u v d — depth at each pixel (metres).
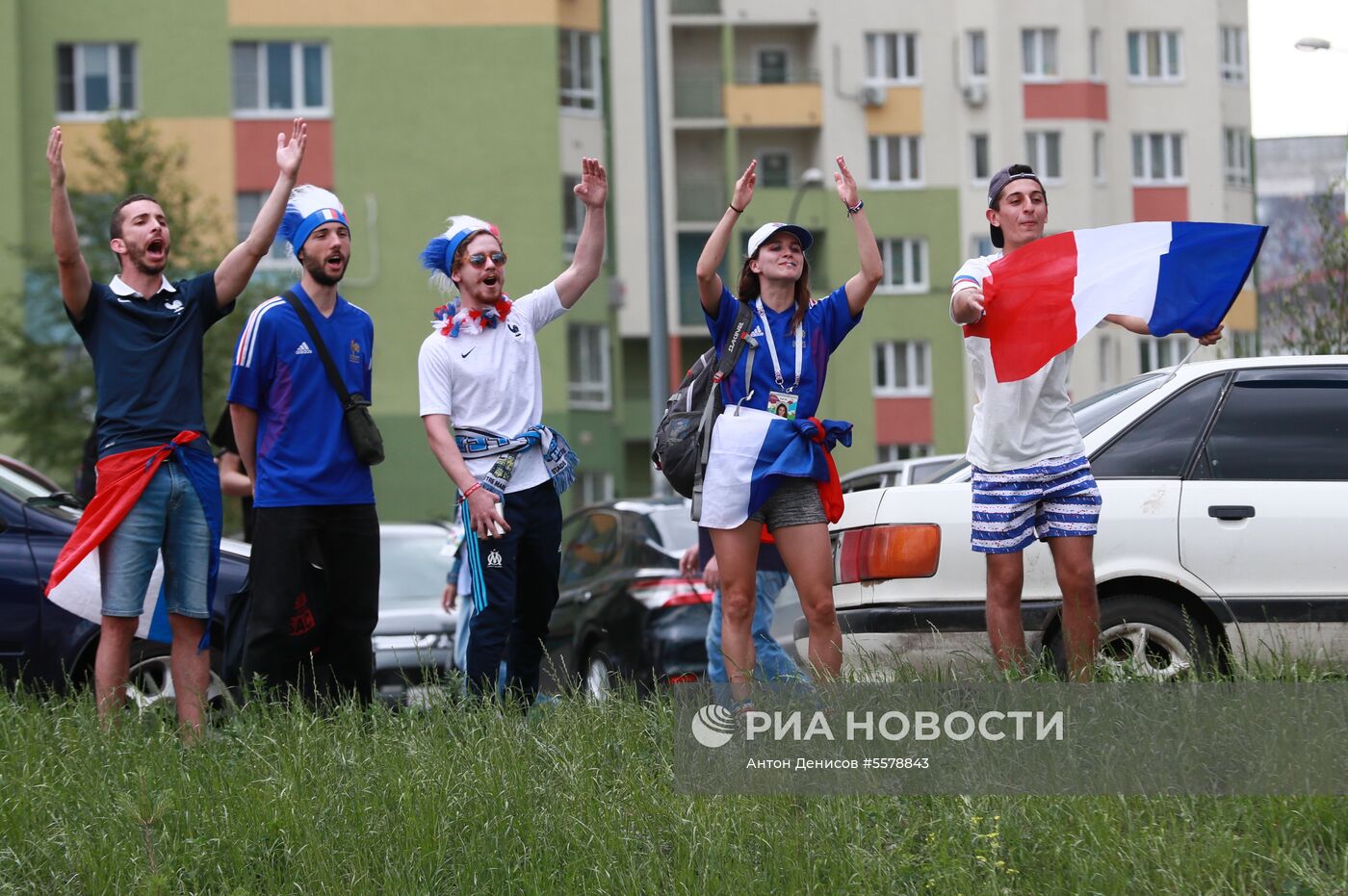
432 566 49.53
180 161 131.00
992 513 27.97
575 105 161.88
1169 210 196.12
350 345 30.81
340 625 31.03
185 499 29.36
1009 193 28.55
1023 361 27.73
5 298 133.12
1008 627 28.27
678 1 199.12
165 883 20.42
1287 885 18.72
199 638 29.81
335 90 155.62
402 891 20.06
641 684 32.53
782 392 27.34
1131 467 31.67
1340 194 56.69
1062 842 19.89
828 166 196.12
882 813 21.25
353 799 22.64
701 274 27.27
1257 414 31.80
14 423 127.62
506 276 157.75
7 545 36.81
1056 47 193.62
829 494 27.58
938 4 195.50
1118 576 30.98
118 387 29.17
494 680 29.92
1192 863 19.09
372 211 155.50
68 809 23.05
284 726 26.61
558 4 159.12
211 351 118.75
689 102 199.62
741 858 20.28
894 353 192.50
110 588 29.02
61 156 28.62
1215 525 30.98
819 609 27.38
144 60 153.88
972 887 19.22
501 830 21.61
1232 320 179.25
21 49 151.50
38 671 36.31
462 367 30.67
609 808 22.05
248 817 22.16
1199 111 196.25
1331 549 30.81
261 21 154.88
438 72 156.75
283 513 30.19
